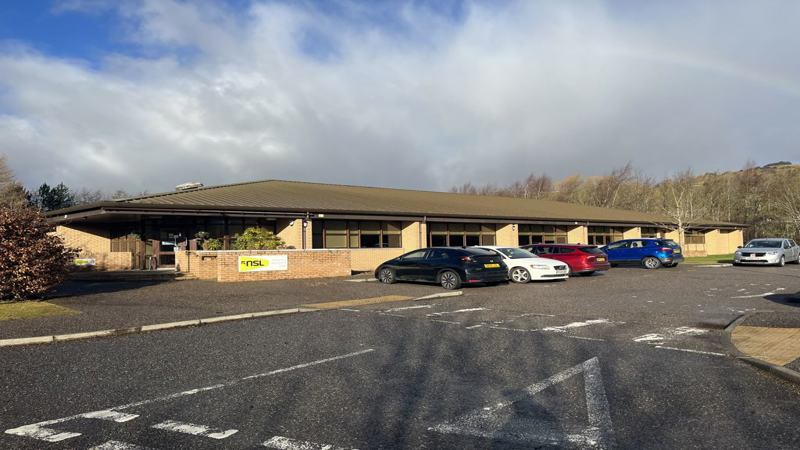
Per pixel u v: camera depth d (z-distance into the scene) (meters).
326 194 28.55
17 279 13.11
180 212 19.64
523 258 19.56
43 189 49.59
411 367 6.95
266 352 7.80
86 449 4.32
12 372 6.69
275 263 19.73
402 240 27.20
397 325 10.16
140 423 4.91
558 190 84.19
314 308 12.37
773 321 10.34
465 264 16.67
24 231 13.55
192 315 10.98
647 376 6.46
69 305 12.64
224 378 6.39
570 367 6.92
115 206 18.59
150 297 14.37
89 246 24.92
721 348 8.02
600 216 37.50
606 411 5.21
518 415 5.12
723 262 32.34
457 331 9.50
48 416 5.10
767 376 6.45
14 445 4.39
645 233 41.09
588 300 13.95
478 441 4.48
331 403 5.48
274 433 4.66
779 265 28.34
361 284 18.19
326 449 4.32
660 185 68.75
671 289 16.64
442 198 35.22
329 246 24.61
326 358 7.43
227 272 18.75
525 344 8.37
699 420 4.93
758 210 57.69
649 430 4.70
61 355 7.62
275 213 21.84
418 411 5.24
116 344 8.38
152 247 23.59
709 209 58.12
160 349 8.00
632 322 10.48
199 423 4.91
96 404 5.45
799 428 4.71
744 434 4.58
